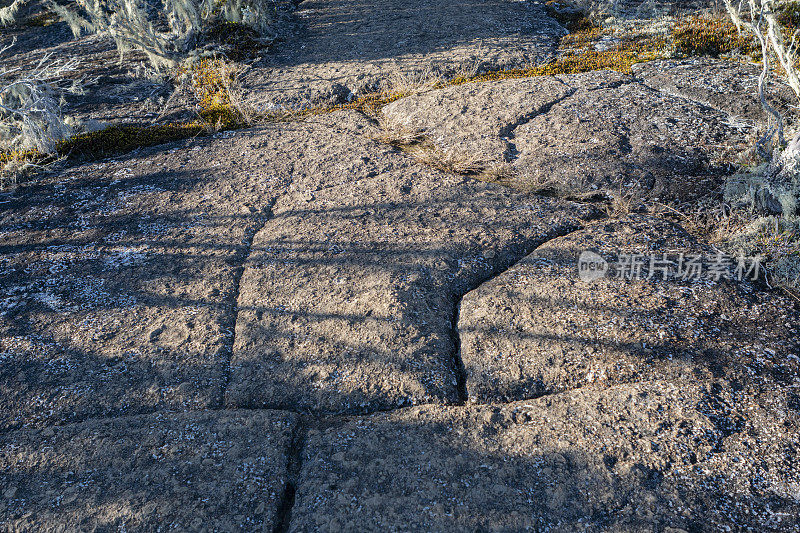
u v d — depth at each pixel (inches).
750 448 90.8
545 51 262.5
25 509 87.8
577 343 111.7
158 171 187.5
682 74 217.9
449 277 131.4
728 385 101.0
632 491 85.7
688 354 107.5
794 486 85.5
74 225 161.5
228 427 99.0
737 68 219.8
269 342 117.2
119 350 117.3
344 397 105.1
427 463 91.4
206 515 85.4
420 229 147.9
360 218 154.2
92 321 125.6
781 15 259.4
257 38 296.8
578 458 90.8
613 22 285.7
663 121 188.9
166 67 280.5
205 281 135.6
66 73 279.6
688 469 88.4
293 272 136.3
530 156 177.6
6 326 125.3
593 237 141.9
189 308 127.3
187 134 212.1
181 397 106.7
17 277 140.9
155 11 347.6
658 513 82.7
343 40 293.3
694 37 250.1
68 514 86.6
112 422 101.5
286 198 167.5
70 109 241.6
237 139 205.9
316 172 179.8
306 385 107.8
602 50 257.0
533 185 167.9
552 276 129.5
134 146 206.8
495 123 198.7
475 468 90.4
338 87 242.8
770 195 146.5
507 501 85.4
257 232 153.2
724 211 149.9
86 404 106.3
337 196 165.8
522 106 205.8
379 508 85.3
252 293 131.0
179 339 119.0
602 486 86.7
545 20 302.5
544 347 111.8
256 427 98.7
